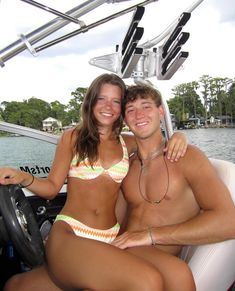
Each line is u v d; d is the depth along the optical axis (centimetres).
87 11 184
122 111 203
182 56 207
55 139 247
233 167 187
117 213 212
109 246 162
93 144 195
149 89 194
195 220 166
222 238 162
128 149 210
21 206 183
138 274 147
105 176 195
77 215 192
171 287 156
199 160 178
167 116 237
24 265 226
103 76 203
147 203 189
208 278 165
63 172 203
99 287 155
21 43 193
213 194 167
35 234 185
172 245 179
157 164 190
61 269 167
